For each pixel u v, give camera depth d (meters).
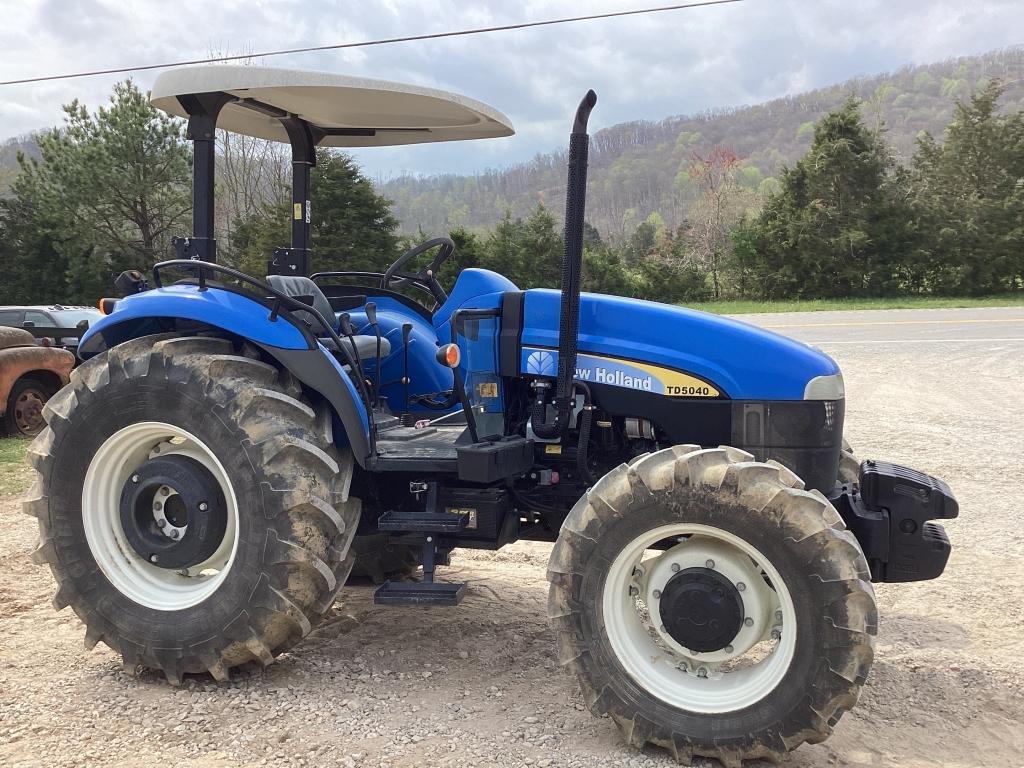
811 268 38.78
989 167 42.47
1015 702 3.46
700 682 3.05
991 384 12.08
